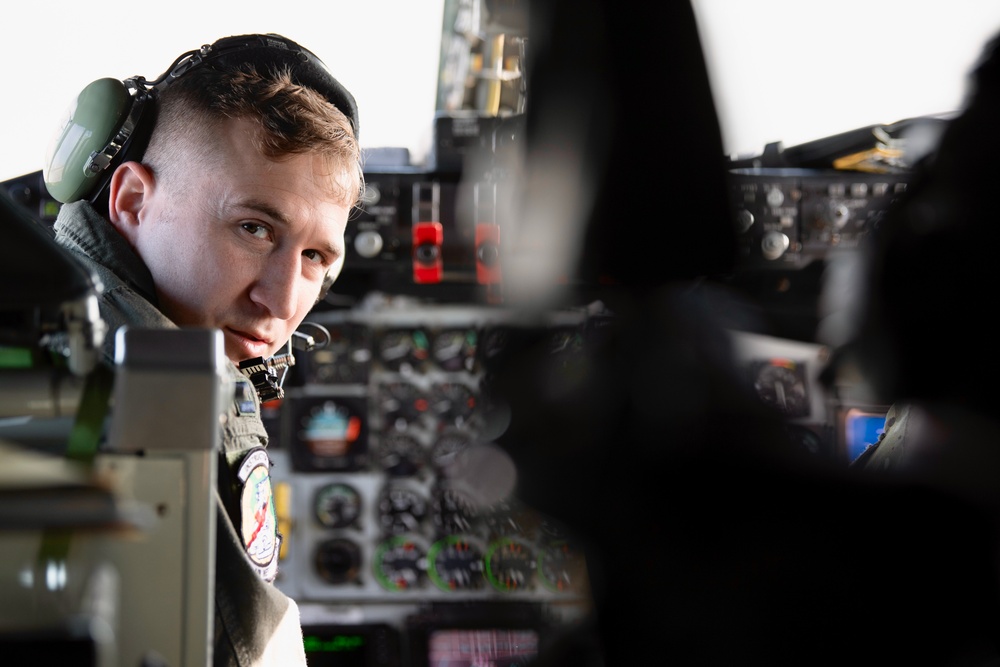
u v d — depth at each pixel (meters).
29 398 0.75
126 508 0.70
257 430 1.16
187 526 0.73
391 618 3.40
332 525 3.46
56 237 1.34
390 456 3.48
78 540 0.70
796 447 0.77
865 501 0.74
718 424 0.75
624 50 0.76
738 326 0.83
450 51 3.53
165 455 0.73
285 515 3.44
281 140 1.28
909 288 0.76
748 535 0.74
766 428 0.77
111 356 1.07
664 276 0.78
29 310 0.74
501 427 0.82
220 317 1.32
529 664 0.92
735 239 0.77
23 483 0.69
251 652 1.02
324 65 1.42
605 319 0.81
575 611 3.38
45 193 2.95
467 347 3.50
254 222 1.30
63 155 1.34
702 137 0.76
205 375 0.74
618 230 0.76
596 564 0.80
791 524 0.74
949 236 0.75
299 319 1.40
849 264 0.84
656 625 0.76
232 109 1.28
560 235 0.79
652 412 0.76
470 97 3.54
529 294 0.82
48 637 0.61
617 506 0.77
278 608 1.06
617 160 0.76
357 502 3.47
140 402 0.73
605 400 0.77
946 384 0.75
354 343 3.49
